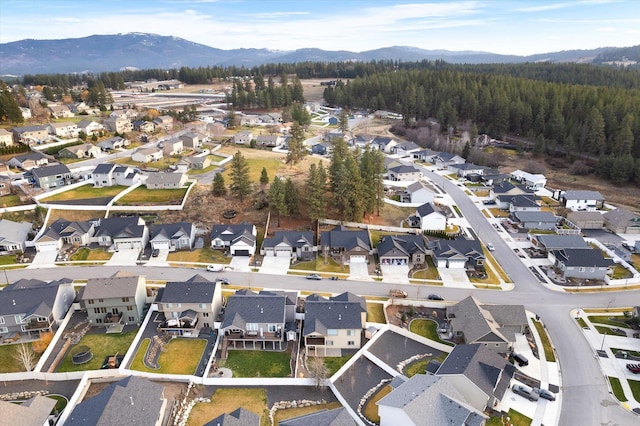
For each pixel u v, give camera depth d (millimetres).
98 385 51250
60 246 83562
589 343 60062
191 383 51438
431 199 109562
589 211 103125
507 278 77188
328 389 51688
